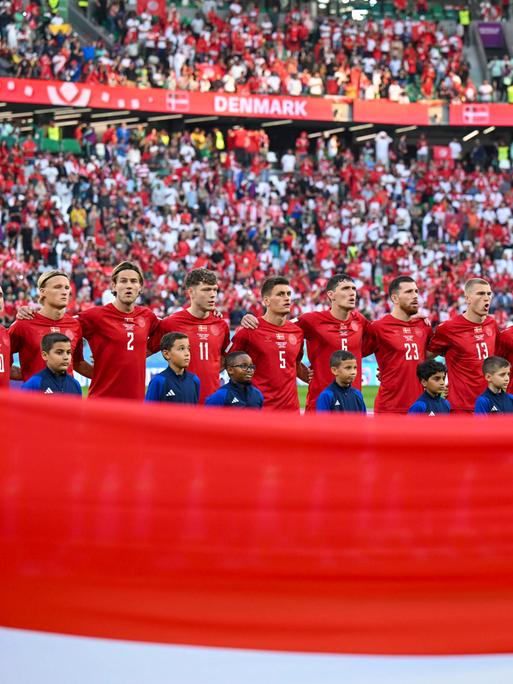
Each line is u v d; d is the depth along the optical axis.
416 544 4.38
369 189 56.84
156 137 56.62
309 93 59.28
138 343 14.29
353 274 50.88
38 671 4.51
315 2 67.25
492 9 69.81
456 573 4.39
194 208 53.47
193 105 56.44
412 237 56.34
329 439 4.34
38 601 4.53
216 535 4.43
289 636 4.43
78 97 53.44
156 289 46.44
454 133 65.31
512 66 63.69
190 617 4.46
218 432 4.36
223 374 29.09
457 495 4.36
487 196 57.31
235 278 49.38
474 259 53.56
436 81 62.44
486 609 4.40
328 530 4.39
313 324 15.46
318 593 4.41
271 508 4.40
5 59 54.66
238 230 52.12
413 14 67.69
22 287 42.53
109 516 4.46
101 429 4.42
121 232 49.56
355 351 15.57
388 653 4.41
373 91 60.00
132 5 62.88
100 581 4.49
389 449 4.34
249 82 58.91
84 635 4.50
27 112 57.62
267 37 63.28
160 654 4.47
